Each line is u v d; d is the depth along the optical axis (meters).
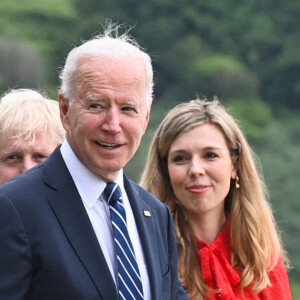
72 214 7.10
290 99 95.19
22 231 6.91
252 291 9.54
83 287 6.92
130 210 7.51
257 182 9.84
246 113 89.50
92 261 7.00
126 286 7.06
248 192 9.80
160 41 92.44
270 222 9.84
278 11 102.06
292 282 59.53
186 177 9.52
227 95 90.94
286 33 100.62
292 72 96.50
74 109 7.12
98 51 7.09
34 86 77.62
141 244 7.41
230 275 9.51
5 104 8.62
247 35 99.44
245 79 92.38
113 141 7.06
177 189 9.59
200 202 9.52
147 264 7.34
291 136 86.50
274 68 96.88
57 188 7.15
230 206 9.84
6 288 6.81
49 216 7.03
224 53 97.31
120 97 7.05
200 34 97.31
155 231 7.61
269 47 99.25
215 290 9.43
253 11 101.50
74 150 7.25
